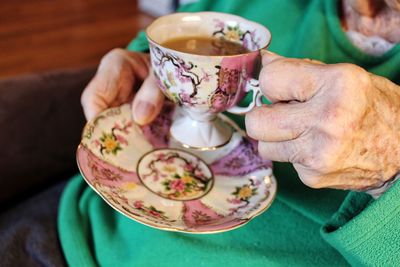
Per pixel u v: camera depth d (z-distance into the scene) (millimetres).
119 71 420
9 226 430
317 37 414
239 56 315
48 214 448
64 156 508
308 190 390
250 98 414
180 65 320
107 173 353
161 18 366
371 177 307
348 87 275
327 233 326
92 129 371
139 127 399
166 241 367
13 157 472
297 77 289
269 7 464
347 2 409
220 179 380
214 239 371
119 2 1932
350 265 357
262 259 362
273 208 392
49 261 402
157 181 364
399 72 390
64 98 495
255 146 398
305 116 285
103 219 421
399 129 296
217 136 398
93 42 1583
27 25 1647
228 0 493
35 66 1385
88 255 399
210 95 330
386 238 307
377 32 400
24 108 474
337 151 278
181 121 406
